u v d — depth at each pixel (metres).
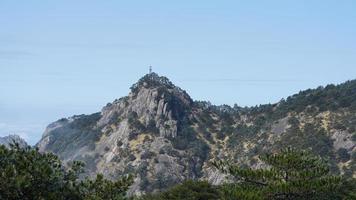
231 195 48.69
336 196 55.31
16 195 30.09
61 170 34.06
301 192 48.56
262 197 47.66
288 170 51.19
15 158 32.38
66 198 33.41
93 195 34.66
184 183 79.25
